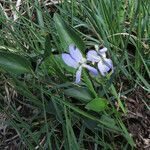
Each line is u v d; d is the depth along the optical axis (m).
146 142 0.23
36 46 0.25
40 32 0.26
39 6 0.27
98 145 0.23
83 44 0.23
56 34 0.26
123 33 0.25
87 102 0.22
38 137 0.23
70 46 0.21
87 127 0.23
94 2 0.27
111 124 0.22
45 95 0.25
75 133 0.24
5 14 0.28
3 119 0.25
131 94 0.25
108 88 0.23
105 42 0.24
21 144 0.24
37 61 0.24
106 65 0.21
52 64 0.23
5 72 0.24
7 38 0.26
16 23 0.27
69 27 0.22
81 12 0.27
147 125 0.24
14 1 0.30
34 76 0.23
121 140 0.23
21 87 0.24
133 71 0.25
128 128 0.24
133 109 0.24
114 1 0.26
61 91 0.23
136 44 0.25
